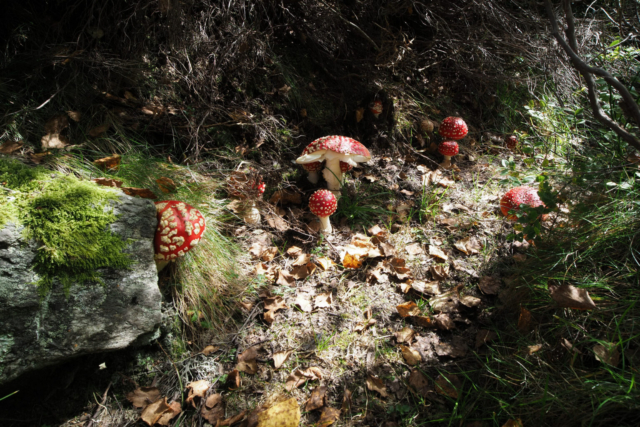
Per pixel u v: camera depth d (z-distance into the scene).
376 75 1.35
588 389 0.64
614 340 0.69
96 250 0.67
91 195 0.71
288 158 1.22
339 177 1.13
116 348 0.68
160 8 1.03
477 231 1.06
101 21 1.08
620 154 0.92
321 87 1.38
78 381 0.72
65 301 0.65
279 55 1.35
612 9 1.37
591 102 0.64
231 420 0.70
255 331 0.83
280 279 0.92
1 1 0.99
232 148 1.17
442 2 1.40
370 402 0.73
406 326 0.84
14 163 0.73
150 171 0.96
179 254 0.75
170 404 0.72
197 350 0.80
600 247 0.80
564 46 0.64
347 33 1.40
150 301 0.70
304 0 1.28
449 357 0.79
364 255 0.96
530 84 1.52
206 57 1.19
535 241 0.86
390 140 1.34
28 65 1.01
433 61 1.55
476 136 1.50
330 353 0.80
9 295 0.62
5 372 0.61
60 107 1.00
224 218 1.00
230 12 1.22
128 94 1.10
